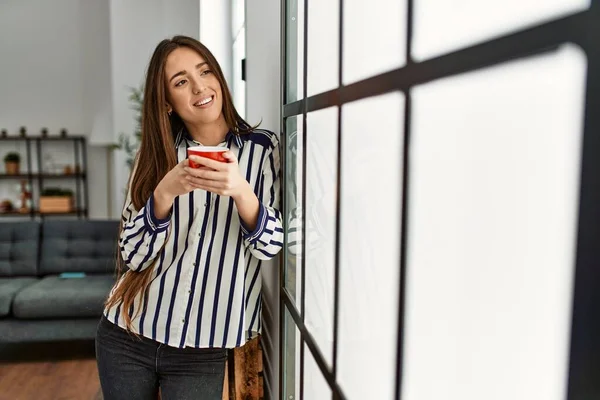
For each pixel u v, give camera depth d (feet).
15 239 10.14
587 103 0.83
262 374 5.21
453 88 1.27
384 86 1.76
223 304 3.89
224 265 3.87
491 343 1.15
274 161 4.12
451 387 1.33
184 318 3.88
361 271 2.08
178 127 4.16
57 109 16.43
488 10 1.11
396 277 1.69
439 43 1.35
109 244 10.30
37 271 10.00
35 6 15.97
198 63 3.71
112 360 4.10
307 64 3.17
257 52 5.54
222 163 3.20
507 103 1.06
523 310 1.03
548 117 0.94
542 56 0.94
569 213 0.89
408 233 1.57
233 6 8.93
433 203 1.41
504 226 1.09
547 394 0.97
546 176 0.95
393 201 1.71
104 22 15.79
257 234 3.57
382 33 1.79
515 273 1.05
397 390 1.67
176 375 4.04
